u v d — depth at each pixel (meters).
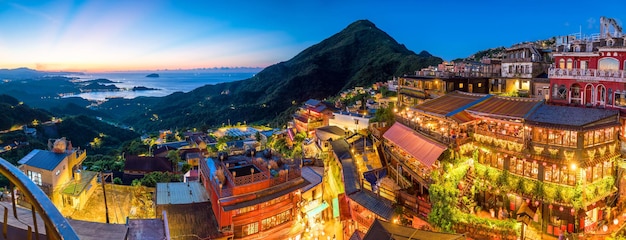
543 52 61.47
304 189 47.66
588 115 32.84
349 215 45.97
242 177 40.97
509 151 35.22
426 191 40.59
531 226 34.69
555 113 34.03
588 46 43.69
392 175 48.28
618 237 30.22
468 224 33.44
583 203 31.80
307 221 46.44
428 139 40.72
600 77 40.16
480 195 38.69
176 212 42.66
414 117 47.94
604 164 33.78
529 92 58.91
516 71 62.09
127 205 49.56
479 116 38.78
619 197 34.91
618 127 33.94
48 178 45.88
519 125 36.03
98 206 48.97
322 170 59.22
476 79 65.31
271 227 42.94
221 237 39.16
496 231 32.56
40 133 178.75
